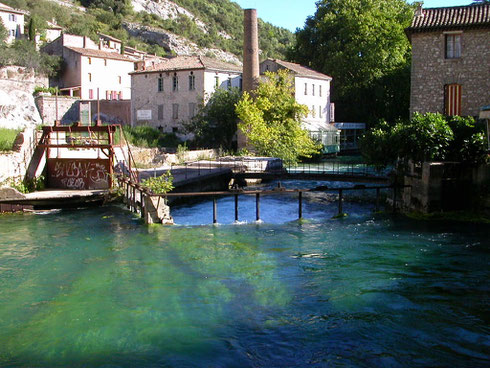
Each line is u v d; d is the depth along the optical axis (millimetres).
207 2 178250
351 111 69062
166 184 23312
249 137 45062
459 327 10664
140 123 56219
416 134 22812
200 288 13273
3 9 77250
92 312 11641
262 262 15812
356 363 9195
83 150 29781
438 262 15539
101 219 22797
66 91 65500
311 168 44188
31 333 10547
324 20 66375
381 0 65375
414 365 9102
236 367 9102
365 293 12766
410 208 24391
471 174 23094
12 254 16688
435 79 27578
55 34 93812
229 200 31719
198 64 52500
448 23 26953
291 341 10102
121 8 137625
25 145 26359
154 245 18109
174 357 9477
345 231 20516
